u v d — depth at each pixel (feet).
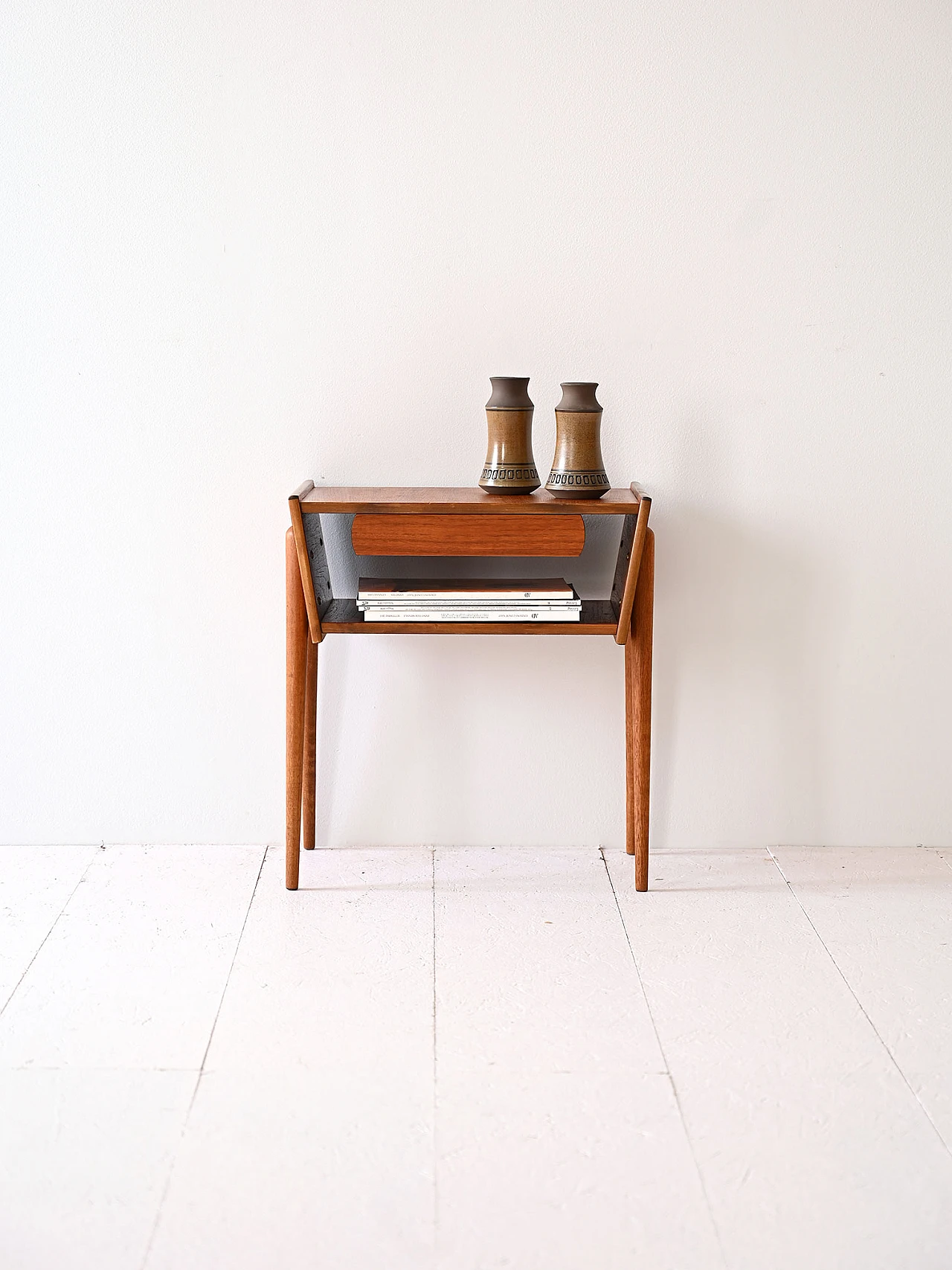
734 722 8.86
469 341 8.29
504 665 8.76
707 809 8.94
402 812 8.91
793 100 8.00
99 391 8.30
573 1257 4.91
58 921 7.71
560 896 8.18
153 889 8.20
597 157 8.07
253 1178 5.35
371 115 7.99
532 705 8.83
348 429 8.40
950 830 8.91
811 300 8.24
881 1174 5.42
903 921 7.84
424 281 8.21
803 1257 4.93
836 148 8.05
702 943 7.52
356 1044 6.38
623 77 7.97
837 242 8.16
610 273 8.21
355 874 8.48
